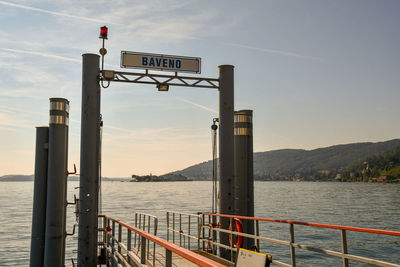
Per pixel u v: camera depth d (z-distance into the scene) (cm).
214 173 1220
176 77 1177
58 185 1034
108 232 1043
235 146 1255
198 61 1206
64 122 1060
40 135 1072
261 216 6328
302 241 3616
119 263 822
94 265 1036
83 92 1083
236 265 422
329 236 3950
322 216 6372
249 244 1196
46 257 1016
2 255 3419
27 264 3064
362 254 3009
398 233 462
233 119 1212
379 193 17212
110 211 7625
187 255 278
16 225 5709
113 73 1086
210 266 234
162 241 362
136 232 537
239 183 1227
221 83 1216
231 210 1172
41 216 1056
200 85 1210
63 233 1042
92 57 1089
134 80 1138
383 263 467
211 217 1187
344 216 6388
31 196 17350
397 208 8212
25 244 4006
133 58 1138
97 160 1077
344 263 535
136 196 15438
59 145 1045
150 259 949
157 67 1159
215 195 1206
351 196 14500
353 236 3966
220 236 1152
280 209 7950
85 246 1033
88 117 1070
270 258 379
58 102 1051
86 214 1041
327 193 17562
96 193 1060
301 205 9294
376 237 3894
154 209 8075
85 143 1063
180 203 10419
